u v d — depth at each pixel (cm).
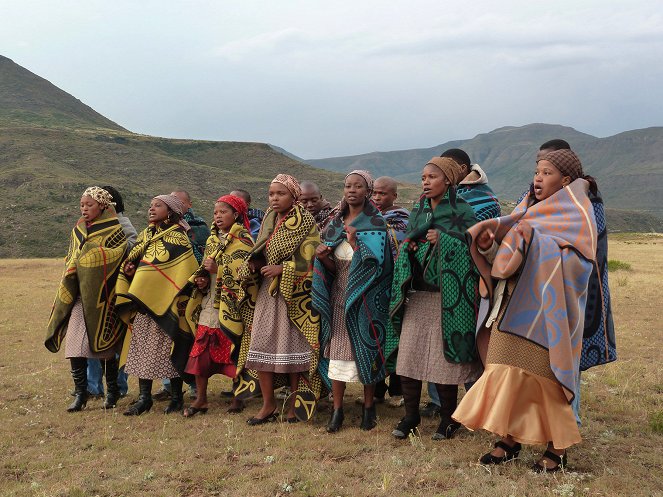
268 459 546
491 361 498
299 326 672
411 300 605
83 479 516
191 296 740
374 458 544
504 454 514
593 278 527
